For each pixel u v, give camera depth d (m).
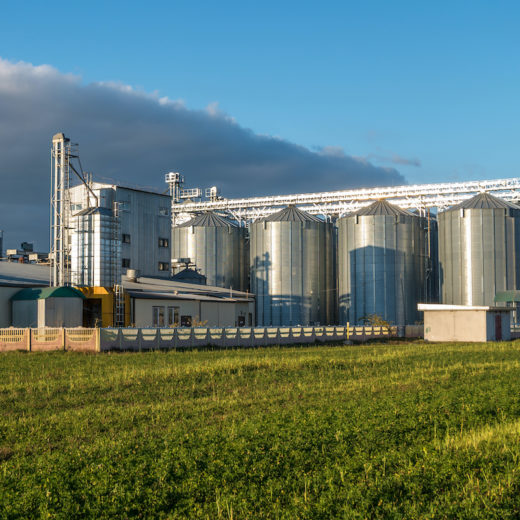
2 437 18.73
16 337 48.59
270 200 121.50
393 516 11.36
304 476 13.69
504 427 18.28
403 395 24.70
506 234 97.81
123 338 48.66
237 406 23.50
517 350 52.12
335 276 114.19
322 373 34.41
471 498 11.96
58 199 69.38
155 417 21.48
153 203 100.69
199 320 79.44
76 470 14.55
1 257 98.62
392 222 102.75
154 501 12.31
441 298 102.50
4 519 11.55
